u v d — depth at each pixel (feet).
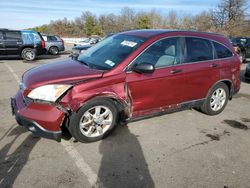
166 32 15.35
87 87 12.60
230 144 14.23
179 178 11.13
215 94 17.94
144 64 13.38
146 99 14.52
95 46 17.11
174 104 15.89
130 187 10.47
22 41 49.06
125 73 13.56
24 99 12.76
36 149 12.82
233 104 21.35
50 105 12.25
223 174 11.53
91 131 13.43
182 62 15.64
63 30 258.98
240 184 10.94
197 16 169.17
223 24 136.67
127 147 13.35
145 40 14.52
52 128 12.23
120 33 17.03
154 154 12.84
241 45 55.11
